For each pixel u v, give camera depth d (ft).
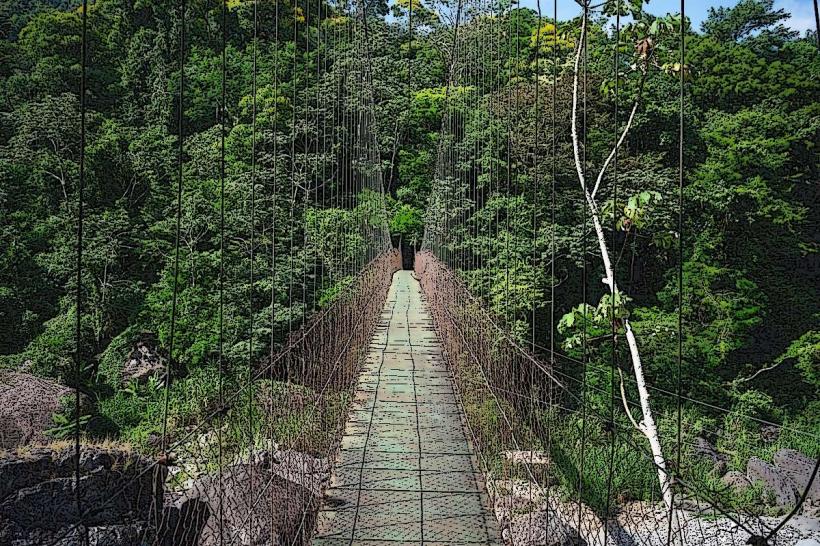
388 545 11.96
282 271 38.50
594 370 37.27
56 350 46.19
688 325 45.57
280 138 41.75
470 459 16.28
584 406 9.04
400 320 40.01
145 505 9.07
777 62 52.75
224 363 41.19
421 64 107.76
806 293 49.11
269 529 9.41
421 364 27.02
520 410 13.80
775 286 48.67
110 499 8.45
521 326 30.30
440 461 16.12
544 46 45.91
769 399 43.34
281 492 10.63
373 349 30.14
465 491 14.38
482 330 17.83
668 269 47.75
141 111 58.90
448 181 52.42
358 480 14.90
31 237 50.72
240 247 42.34
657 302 47.93
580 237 42.47
